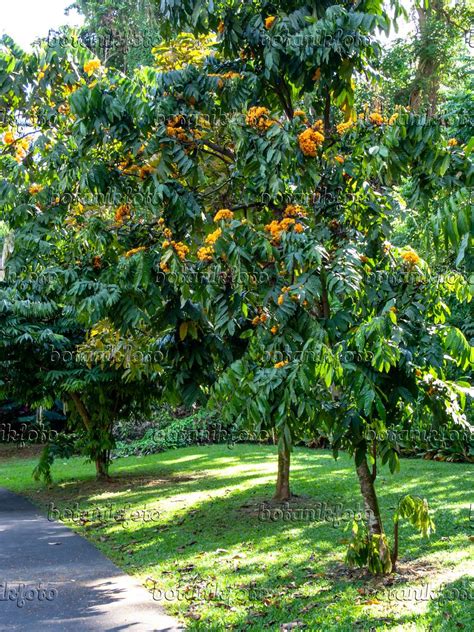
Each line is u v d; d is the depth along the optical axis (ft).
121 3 62.59
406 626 13.71
